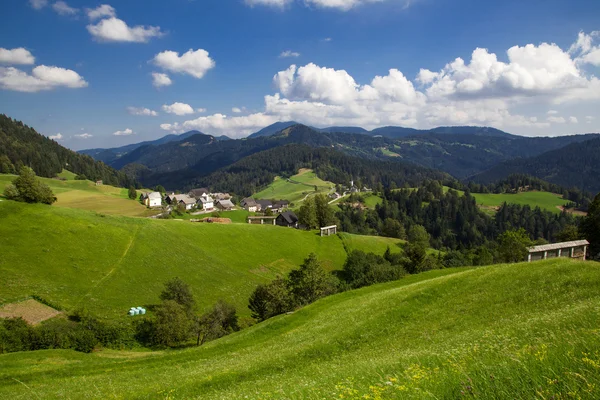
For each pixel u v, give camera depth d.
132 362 34.91
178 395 21.33
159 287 76.19
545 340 11.74
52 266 71.06
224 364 28.28
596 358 7.53
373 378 11.80
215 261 95.75
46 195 92.00
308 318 43.47
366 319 31.66
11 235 74.94
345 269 112.94
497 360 9.59
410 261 92.31
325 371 18.39
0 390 28.44
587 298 22.66
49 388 27.41
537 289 27.14
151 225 100.19
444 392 8.00
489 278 33.03
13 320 51.41
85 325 55.75
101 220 92.62
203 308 73.69
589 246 81.94
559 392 6.48
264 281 94.50
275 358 26.31
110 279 73.12
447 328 24.95
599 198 81.06
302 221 152.88
